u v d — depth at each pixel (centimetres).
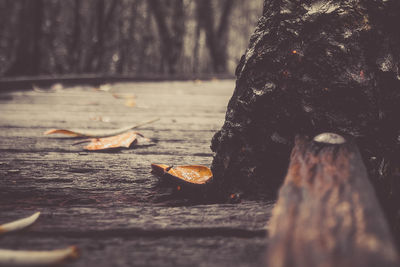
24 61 300
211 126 103
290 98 70
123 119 111
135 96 170
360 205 59
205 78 323
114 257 62
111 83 234
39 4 301
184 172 74
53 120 106
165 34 425
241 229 65
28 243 63
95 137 92
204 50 495
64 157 83
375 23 69
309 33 69
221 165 73
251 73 71
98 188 74
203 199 73
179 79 296
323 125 69
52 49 311
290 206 60
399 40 69
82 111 125
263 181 71
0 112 118
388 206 68
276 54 70
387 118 69
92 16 343
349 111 69
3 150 86
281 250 54
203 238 65
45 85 193
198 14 479
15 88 175
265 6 72
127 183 76
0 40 298
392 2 69
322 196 60
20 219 67
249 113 71
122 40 377
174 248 63
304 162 64
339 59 69
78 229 65
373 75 69
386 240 53
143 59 407
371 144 69
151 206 71
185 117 117
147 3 402
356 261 50
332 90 69
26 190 73
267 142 71
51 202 71
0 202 71
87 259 62
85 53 341
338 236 55
